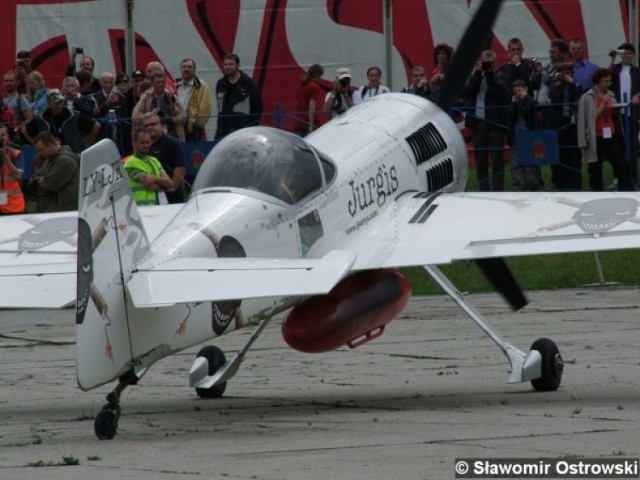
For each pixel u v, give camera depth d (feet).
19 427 85.97
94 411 93.71
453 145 113.29
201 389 97.96
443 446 72.59
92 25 237.66
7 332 150.61
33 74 215.72
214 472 66.33
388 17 241.35
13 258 94.48
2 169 182.19
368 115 109.91
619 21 248.93
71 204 165.99
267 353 126.21
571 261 195.11
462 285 179.11
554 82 217.15
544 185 223.92
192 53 239.71
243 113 209.36
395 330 140.26
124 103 209.87
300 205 90.74
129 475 66.33
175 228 83.05
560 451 69.72
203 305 81.97
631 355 114.73
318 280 71.26
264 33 240.73
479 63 212.84
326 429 80.89
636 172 216.54
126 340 76.38
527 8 245.86
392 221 99.09
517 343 126.31
